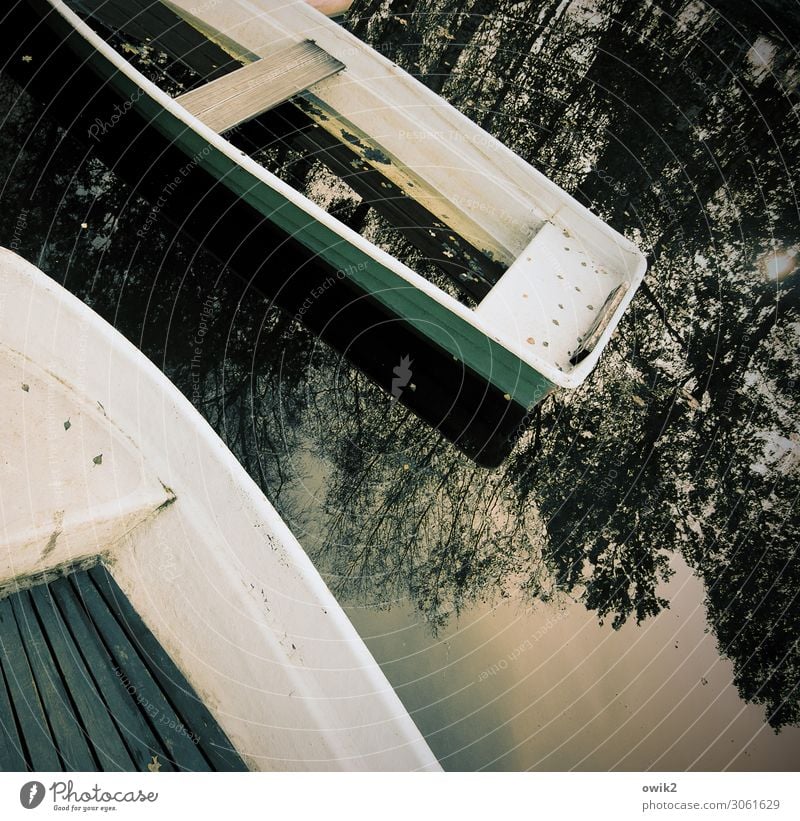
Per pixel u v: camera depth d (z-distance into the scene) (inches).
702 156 153.1
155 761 66.8
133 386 83.1
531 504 132.2
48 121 131.6
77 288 132.7
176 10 145.1
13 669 66.6
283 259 124.5
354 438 134.3
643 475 135.6
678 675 120.1
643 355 142.6
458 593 125.0
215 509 79.5
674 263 148.1
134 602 75.3
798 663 120.2
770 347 141.3
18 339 79.7
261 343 136.1
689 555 129.9
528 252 118.0
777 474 135.3
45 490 73.8
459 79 161.8
